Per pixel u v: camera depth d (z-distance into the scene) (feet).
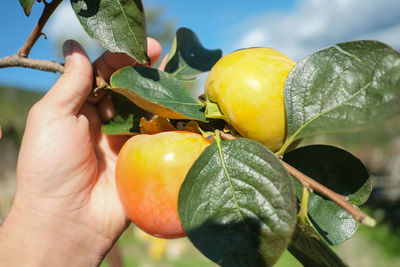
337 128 0.71
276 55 0.88
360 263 3.76
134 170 0.80
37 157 1.02
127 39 0.79
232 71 0.85
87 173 1.11
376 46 0.72
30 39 0.95
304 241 0.76
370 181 0.84
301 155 0.89
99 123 1.27
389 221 4.83
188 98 0.92
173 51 1.17
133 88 0.86
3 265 0.97
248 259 0.68
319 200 0.86
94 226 1.12
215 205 0.72
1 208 4.64
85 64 1.05
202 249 0.69
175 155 0.79
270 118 0.82
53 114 1.03
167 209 0.79
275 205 0.68
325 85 0.76
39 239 1.03
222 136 0.83
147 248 4.11
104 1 0.79
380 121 0.67
